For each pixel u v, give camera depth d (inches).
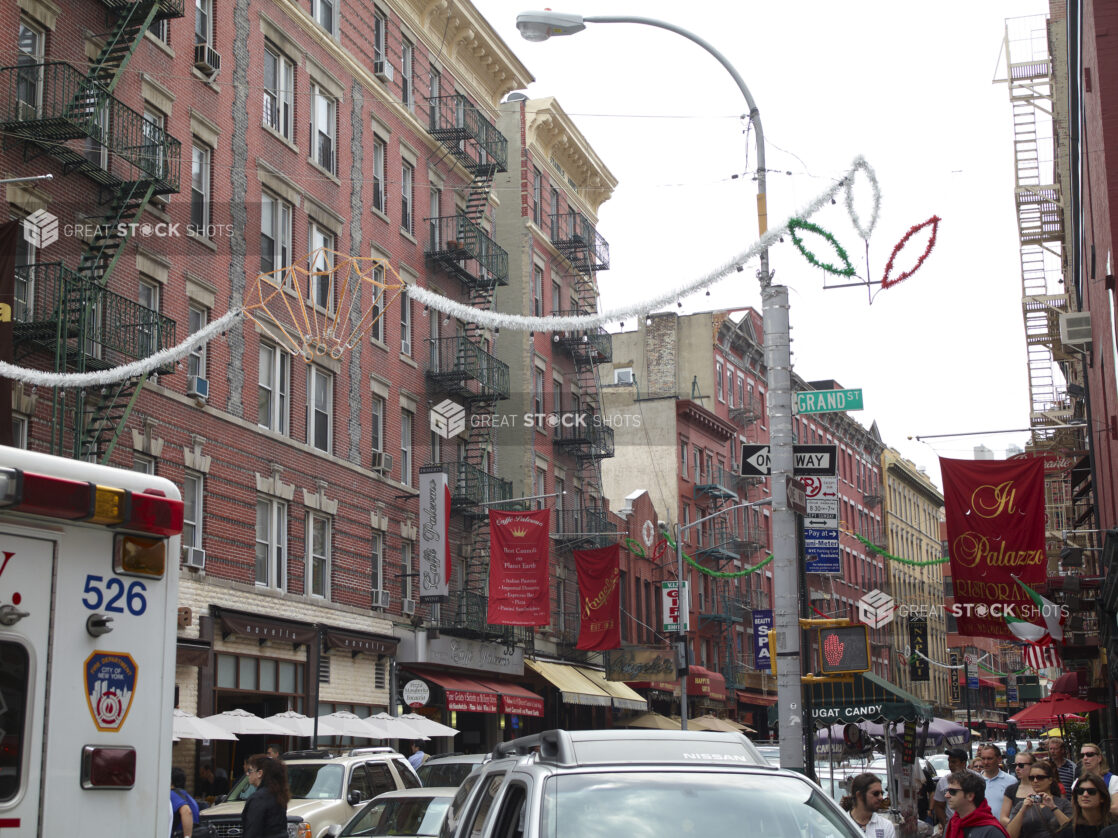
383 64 1409.9
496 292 1818.4
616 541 2011.6
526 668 1638.8
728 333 2758.4
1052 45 1572.3
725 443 2684.5
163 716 246.1
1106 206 665.0
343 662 1245.1
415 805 498.6
